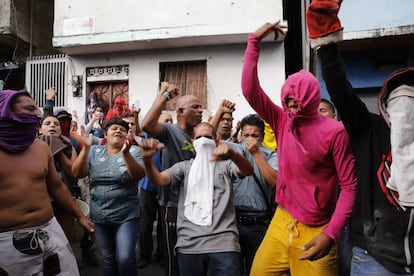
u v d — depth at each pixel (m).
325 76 1.95
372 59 7.41
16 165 2.12
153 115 3.03
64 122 4.32
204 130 2.79
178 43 7.92
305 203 2.26
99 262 4.71
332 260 2.29
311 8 1.91
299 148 2.20
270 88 7.76
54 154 3.21
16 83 9.84
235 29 7.46
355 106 1.92
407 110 1.76
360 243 1.90
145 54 8.28
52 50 10.81
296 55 9.26
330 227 2.00
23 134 2.15
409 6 6.75
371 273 1.82
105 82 8.61
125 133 3.39
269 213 3.12
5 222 2.03
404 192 1.71
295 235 2.30
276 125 2.50
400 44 7.16
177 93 3.18
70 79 8.65
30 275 2.08
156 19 7.95
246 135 3.22
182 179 2.80
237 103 7.83
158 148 2.54
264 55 7.81
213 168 2.73
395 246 1.75
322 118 2.23
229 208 2.67
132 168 2.96
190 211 2.64
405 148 1.75
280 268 2.43
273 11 7.56
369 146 1.90
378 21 6.83
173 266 3.11
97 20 8.16
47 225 2.22
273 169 2.67
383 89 1.85
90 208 3.29
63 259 2.25
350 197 2.03
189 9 7.84
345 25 6.96
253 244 3.12
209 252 2.52
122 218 3.19
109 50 8.34
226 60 7.94
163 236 3.30
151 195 4.56
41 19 10.44
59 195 2.56
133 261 3.09
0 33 9.27
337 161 2.09
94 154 3.36
